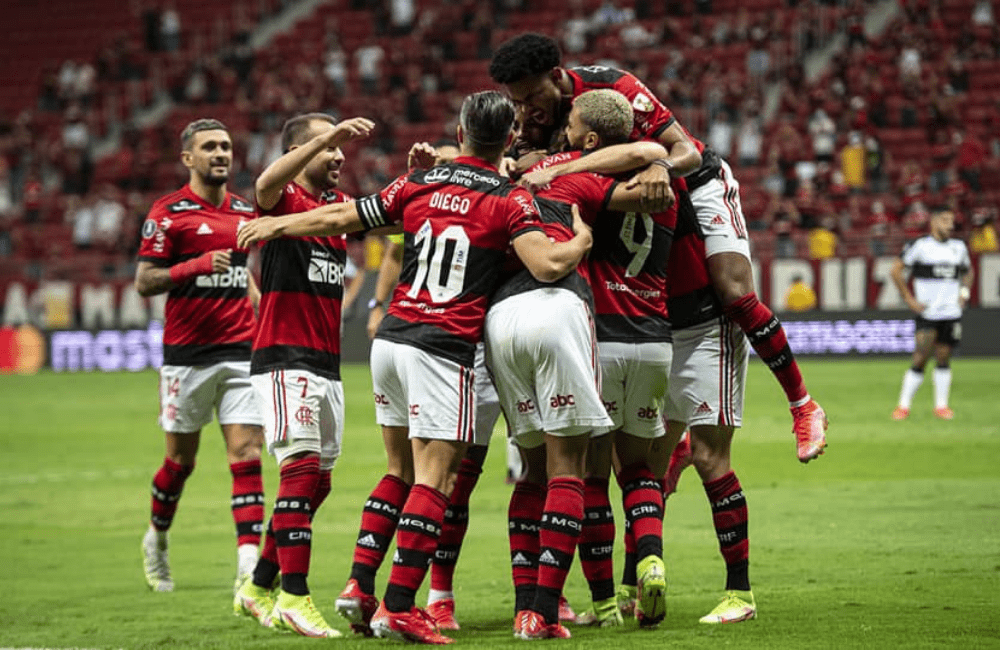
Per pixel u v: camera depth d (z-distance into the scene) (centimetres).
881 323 6494
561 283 1484
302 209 1700
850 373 5831
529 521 1606
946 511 2539
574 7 9725
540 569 1490
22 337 7838
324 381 1702
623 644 1430
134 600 1919
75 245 8975
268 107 9575
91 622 1742
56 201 9519
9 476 3503
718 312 1631
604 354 1548
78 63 10806
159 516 2020
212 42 10581
